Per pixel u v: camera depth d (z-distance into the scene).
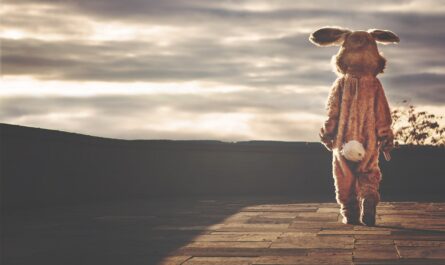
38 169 13.30
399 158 17.09
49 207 13.29
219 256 6.86
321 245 7.50
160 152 16.44
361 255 6.77
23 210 12.57
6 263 6.57
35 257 6.91
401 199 14.80
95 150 14.98
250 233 8.66
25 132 12.79
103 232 9.02
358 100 9.47
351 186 9.55
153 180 16.28
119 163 15.61
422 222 9.81
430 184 17.05
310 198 15.45
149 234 8.74
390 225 9.44
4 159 12.45
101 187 15.12
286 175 17.09
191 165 16.77
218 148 16.91
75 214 11.70
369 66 9.52
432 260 6.43
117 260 6.69
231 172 16.97
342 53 9.65
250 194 16.97
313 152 17.09
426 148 17.05
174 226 9.65
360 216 9.59
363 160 9.38
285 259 6.62
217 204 13.76
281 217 10.76
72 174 14.28
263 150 17.06
